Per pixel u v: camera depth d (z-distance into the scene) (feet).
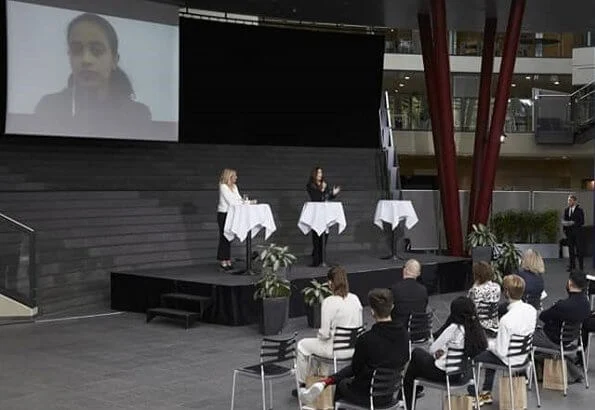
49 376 30.32
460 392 26.84
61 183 55.52
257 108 73.92
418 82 112.57
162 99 60.49
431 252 74.90
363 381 20.44
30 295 41.98
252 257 46.83
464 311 22.56
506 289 25.61
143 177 60.64
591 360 33.27
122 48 57.88
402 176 114.21
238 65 72.59
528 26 76.18
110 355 34.04
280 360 24.56
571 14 70.28
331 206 47.78
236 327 40.50
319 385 22.09
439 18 60.34
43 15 53.47
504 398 25.85
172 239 55.47
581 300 28.19
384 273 48.39
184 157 65.36
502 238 78.59
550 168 116.47
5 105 51.85
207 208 59.62
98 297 48.65
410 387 23.18
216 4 64.69
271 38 73.61
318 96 76.18
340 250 64.18
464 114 96.94
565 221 66.33
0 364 32.32
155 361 32.89
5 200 49.90
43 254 47.50
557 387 29.01
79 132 55.47
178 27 61.57
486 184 63.72
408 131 96.48
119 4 57.62
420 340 29.60
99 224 52.37
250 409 25.93
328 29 85.51
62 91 54.54
